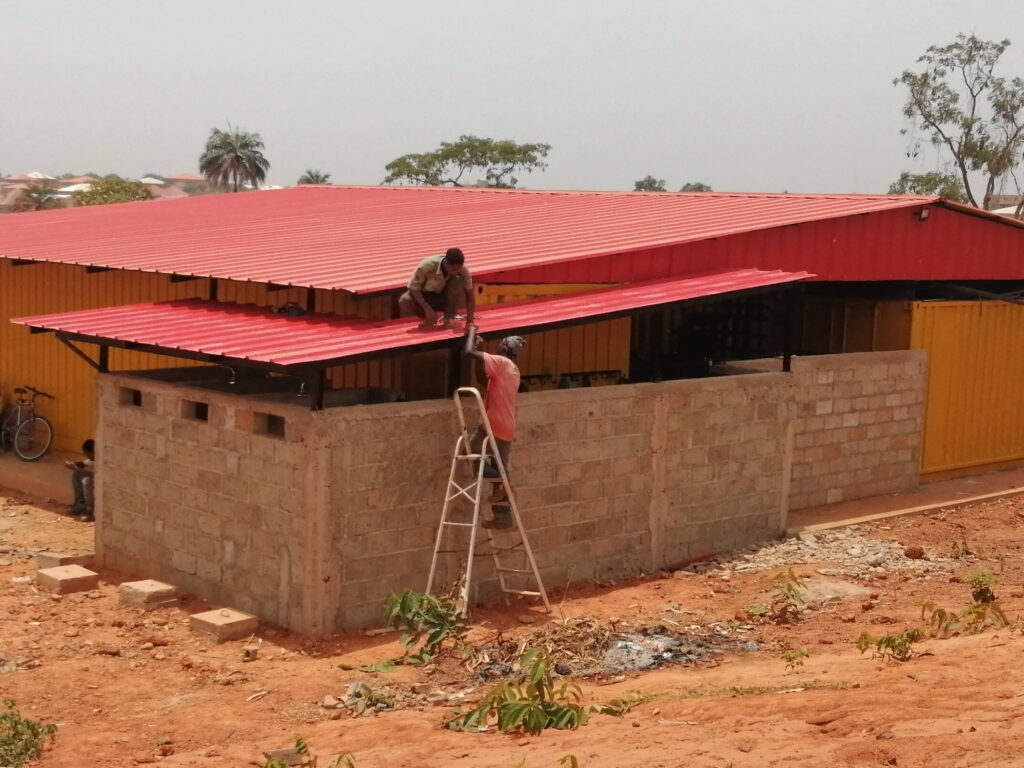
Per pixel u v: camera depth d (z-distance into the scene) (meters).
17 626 11.29
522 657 9.59
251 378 13.45
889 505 16.88
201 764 7.83
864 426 17.17
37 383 20.59
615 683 9.48
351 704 9.18
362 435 10.91
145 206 29.45
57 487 17.62
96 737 8.60
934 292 20.78
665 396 13.34
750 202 20.19
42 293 20.61
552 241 16.12
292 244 17.66
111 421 12.98
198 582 12.03
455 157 80.38
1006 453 19.91
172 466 12.25
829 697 7.70
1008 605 11.09
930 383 18.47
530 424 12.16
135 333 12.59
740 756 6.62
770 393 14.52
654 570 13.42
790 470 14.98
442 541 11.53
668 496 13.52
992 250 20.09
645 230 16.89
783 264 17.08
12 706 9.03
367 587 11.07
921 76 52.53
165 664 10.31
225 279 14.52
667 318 19.94
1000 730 6.34
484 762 7.21
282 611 11.12
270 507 11.16
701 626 11.17
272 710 9.16
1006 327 19.62
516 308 13.28
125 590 11.95
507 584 12.08
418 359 14.66
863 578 13.09
